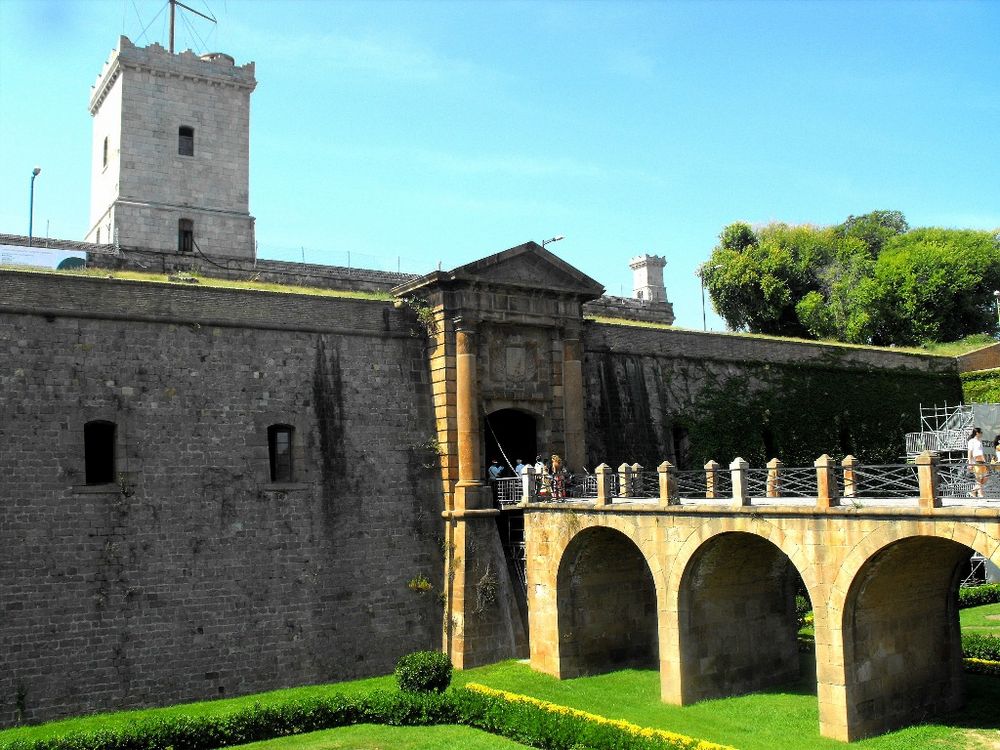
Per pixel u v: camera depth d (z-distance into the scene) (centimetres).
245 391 3203
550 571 3231
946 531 2120
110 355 2983
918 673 2528
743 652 2916
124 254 4225
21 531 2755
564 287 3762
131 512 2928
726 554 2791
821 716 2377
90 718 2720
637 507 2877
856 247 7594
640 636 3375
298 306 3369
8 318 2845
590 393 4131
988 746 2277
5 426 2784
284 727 2550
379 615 3312
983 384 5484
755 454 4612
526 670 3256
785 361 4859
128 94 4500
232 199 4728
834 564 2353
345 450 3366
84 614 2805
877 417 5138
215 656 2984
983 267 6819
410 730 2580
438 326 3559
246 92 4828
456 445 3503
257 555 3117
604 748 2264
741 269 7381
